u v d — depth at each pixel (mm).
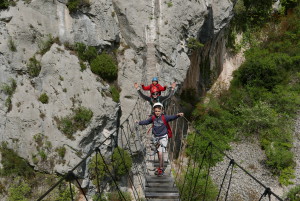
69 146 12844
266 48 21875
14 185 12750
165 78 15258
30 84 13539
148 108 13820
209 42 19219
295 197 13500
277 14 22844
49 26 13992
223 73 21125
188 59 16328
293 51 20859
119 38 15617
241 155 16203
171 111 16984
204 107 18375
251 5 21719
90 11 14547
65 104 13297
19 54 13359
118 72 15016
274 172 15141
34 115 13156
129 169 13547
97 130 13523
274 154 15430
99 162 13008
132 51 15492
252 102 19031
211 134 17266
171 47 15312
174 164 15242
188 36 16406
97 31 14766
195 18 16219
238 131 17641
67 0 14289
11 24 13305
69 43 14195
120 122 14438
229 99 19562
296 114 18016
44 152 12930
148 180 6832
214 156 15672
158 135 6711
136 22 15250
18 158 13125
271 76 19406
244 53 21594
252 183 14625
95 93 13617
